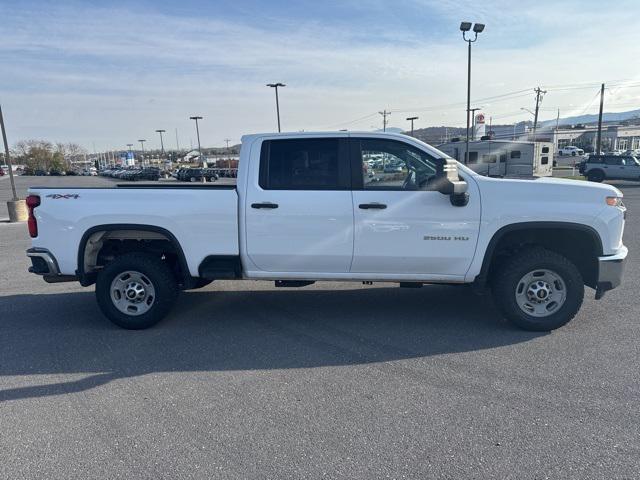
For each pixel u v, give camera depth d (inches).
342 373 156.2
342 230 184.7
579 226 179.5
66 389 148.3
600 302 224.4
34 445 118.5
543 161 1290.6
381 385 146.9
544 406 131.9
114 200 193.9
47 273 199.9
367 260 187.5
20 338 193.3
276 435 120.9
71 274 200.2
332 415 130.0
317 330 197.0
